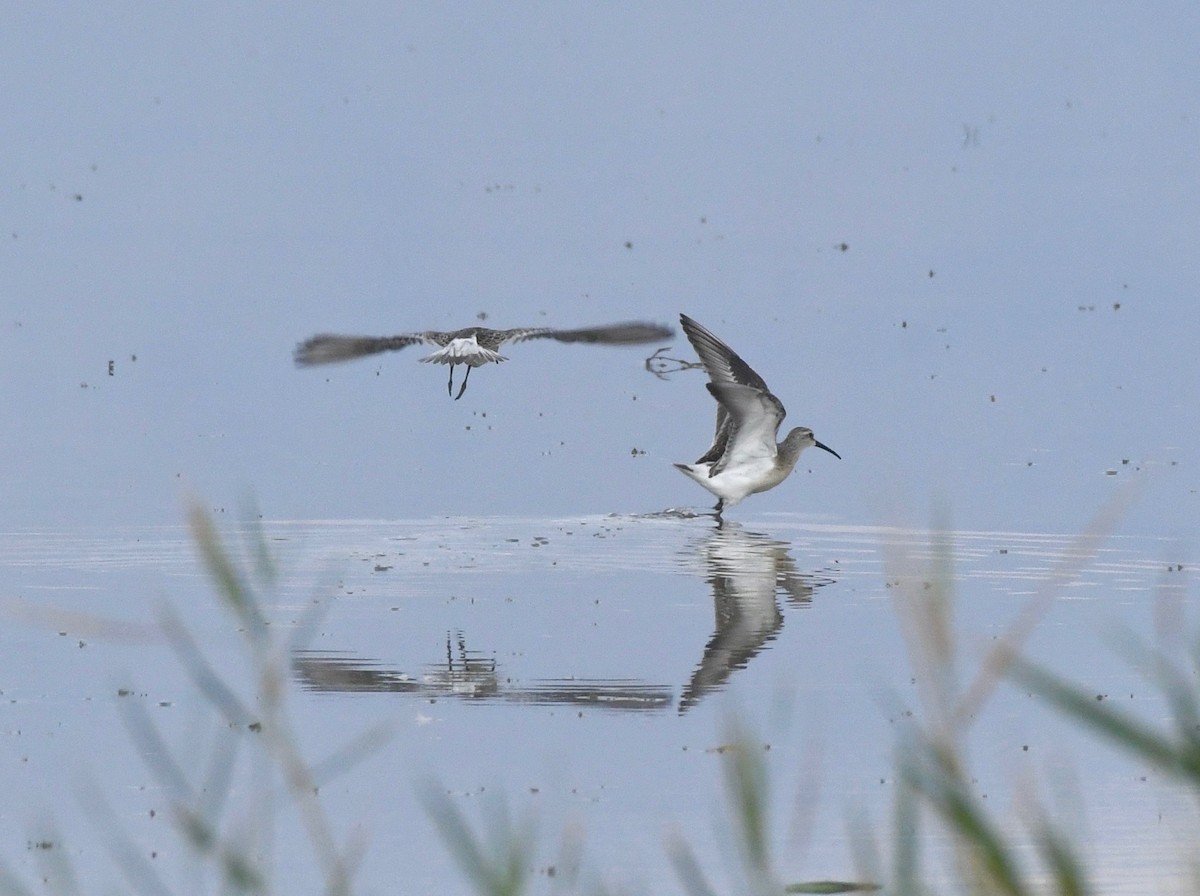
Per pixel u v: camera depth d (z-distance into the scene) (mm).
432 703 13820
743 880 10008
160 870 10562
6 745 12883
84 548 19312
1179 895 9555
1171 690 5535
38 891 10273
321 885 10320
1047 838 5934
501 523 20859
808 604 17031
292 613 16688
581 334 15984
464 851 6391
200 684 7770
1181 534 19734
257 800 10875
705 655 15234
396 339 15320
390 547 19594
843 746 12750
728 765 6273
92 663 15055
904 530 8383
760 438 21094
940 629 5684
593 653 15320
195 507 6730
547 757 12578
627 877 10227
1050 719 13367
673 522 21047
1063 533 19859
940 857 10469
